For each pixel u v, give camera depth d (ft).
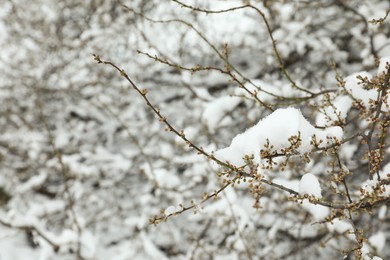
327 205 5.41
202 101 14.34
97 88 18.37
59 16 18.49
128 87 17.30
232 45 15.29
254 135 5.32
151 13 15.99
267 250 13.16
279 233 14.34
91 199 17.02
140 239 15.51
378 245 10.56
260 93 11.20
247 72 16.40
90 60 17.84
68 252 15.02
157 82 18.24
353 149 11.47
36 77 17.70
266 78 14.67
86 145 18.17
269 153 5.15
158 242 15.39
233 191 12.73
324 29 15.51
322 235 13.00
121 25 17.17
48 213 16.21
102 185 17.08
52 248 14.32
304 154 5.24
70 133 18.38
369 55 11.85
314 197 5.27
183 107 17.30
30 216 14.03
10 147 17.83
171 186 14.28
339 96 8.26
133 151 17.08
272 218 13.91
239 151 5.32
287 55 14.51
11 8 18.34
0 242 15.69
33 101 18.13
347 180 11.62
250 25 15.92
